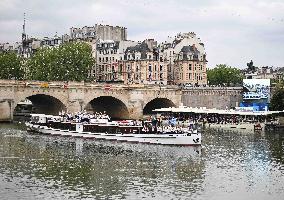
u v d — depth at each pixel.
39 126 115.12
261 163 78.94
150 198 58.22
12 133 112.44
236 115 138.25
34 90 135.25
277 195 60.16
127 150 92.31
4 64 179.88
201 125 135.25
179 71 195.12
